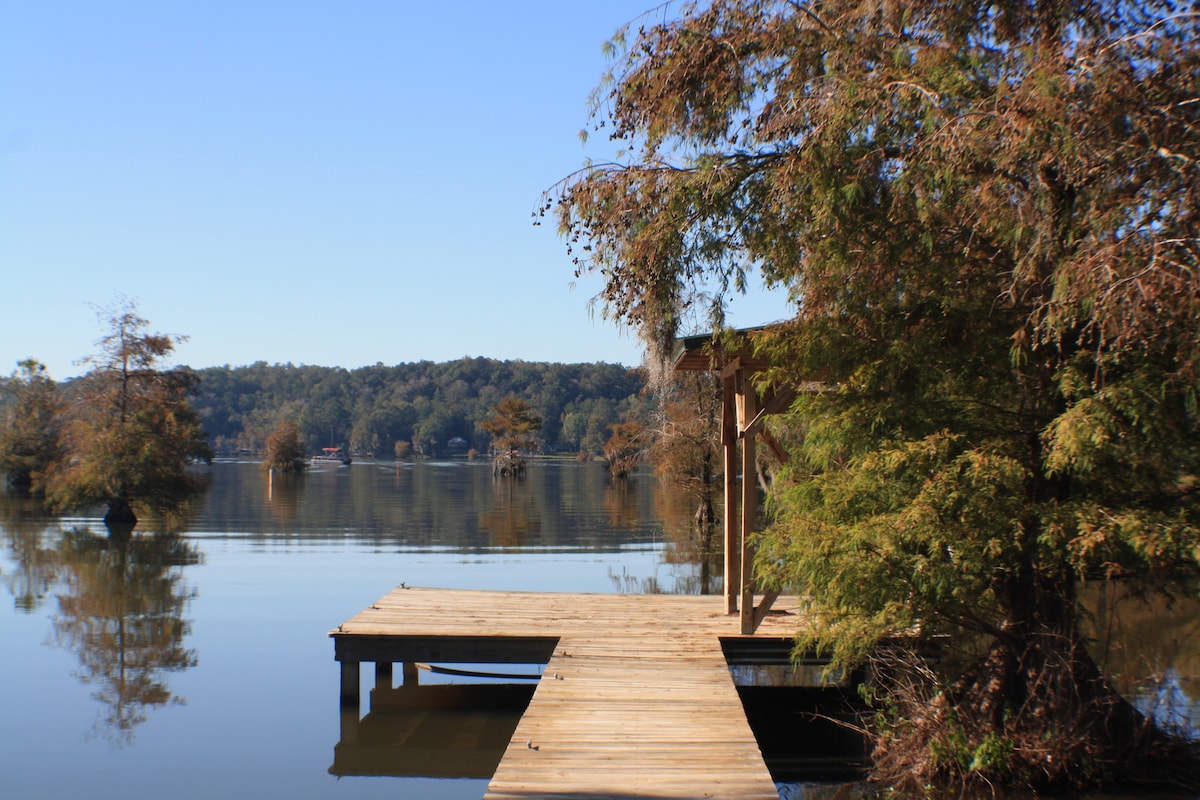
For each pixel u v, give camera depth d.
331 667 13.00
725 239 8.91
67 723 10.49
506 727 10.12
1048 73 6.72
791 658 9.05
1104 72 6.71
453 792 8.35
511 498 48.47
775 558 8.04
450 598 11.92
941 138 7.11
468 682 11.91
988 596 8.00
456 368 157.00
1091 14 7.80
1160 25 7.32
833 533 7.48
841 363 8.20
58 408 46.44
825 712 9.91
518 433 77.19
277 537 29.91
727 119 8.98
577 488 57.59
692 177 8.53
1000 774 7.53
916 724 7.99
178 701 11.34
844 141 7.76
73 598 18.52
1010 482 7.23
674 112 8.88
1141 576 7.66
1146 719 7.78
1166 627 12.19
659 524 33.97
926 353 7.90
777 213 8.55
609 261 9.14
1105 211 6.81
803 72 8.65
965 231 7.94
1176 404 6.97
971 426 7.86
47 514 38.56
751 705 10.09
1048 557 7.35
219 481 67.50
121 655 13.78
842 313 8.24
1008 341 7.73
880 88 7.59
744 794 5.53
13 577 21.31
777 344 8.48
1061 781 7.51
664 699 7.52
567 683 7.98
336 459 123.69
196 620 16.39
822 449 8.23
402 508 41.84
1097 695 7.77
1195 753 7.87
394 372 161.12
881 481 7.73
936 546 7.18
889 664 8.50
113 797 8.27
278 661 13.37
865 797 7.87
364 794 8.30
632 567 22.53
